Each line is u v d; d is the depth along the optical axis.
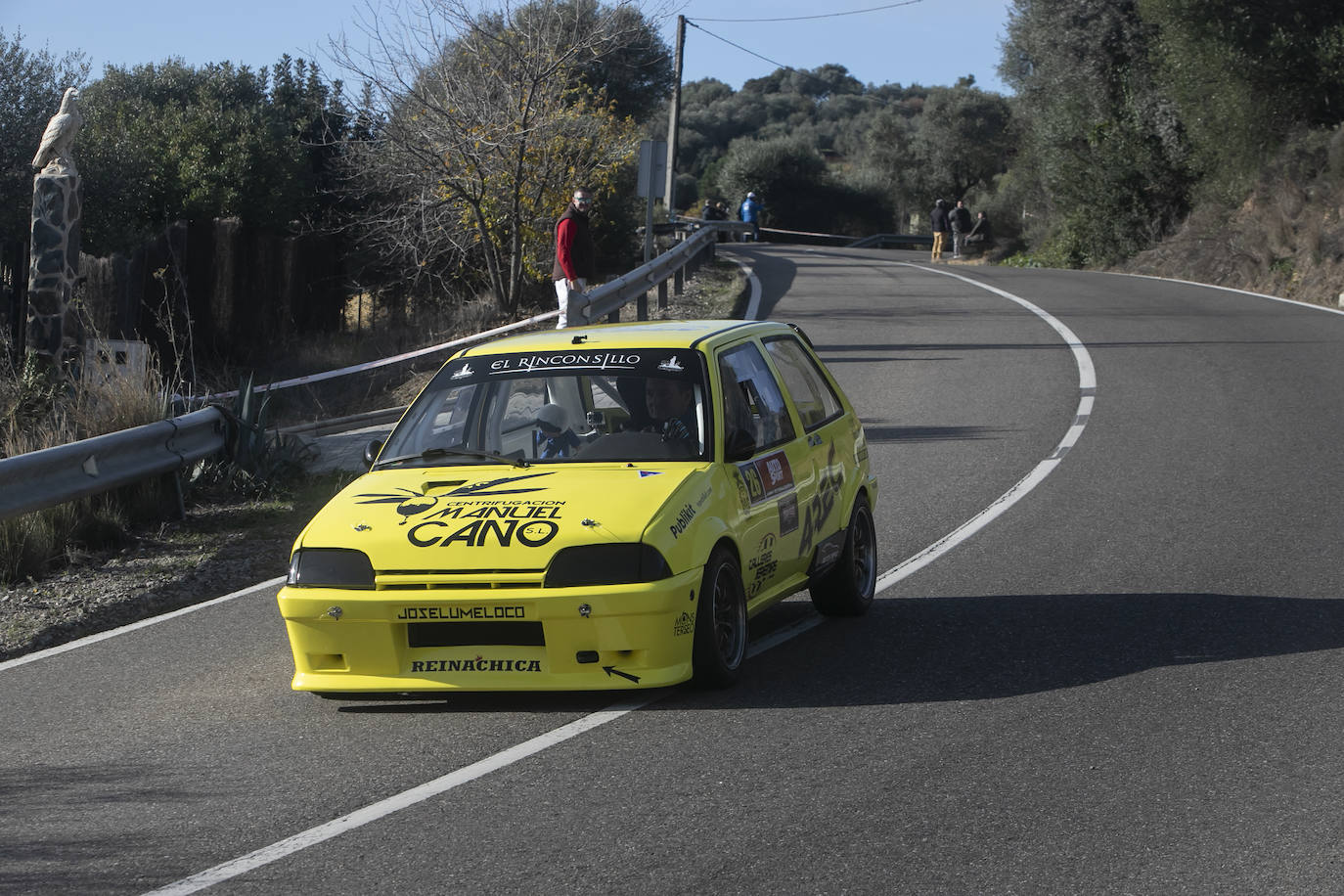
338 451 22.03
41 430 17.42
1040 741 8.85
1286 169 48.25
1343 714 9.21
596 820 7.71
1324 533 14.73
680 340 11.32
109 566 14.91
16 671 11.64
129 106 47.56
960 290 42.84
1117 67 65.69
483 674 9.47
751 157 120.75
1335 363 26.62
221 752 9.23
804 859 7.09
